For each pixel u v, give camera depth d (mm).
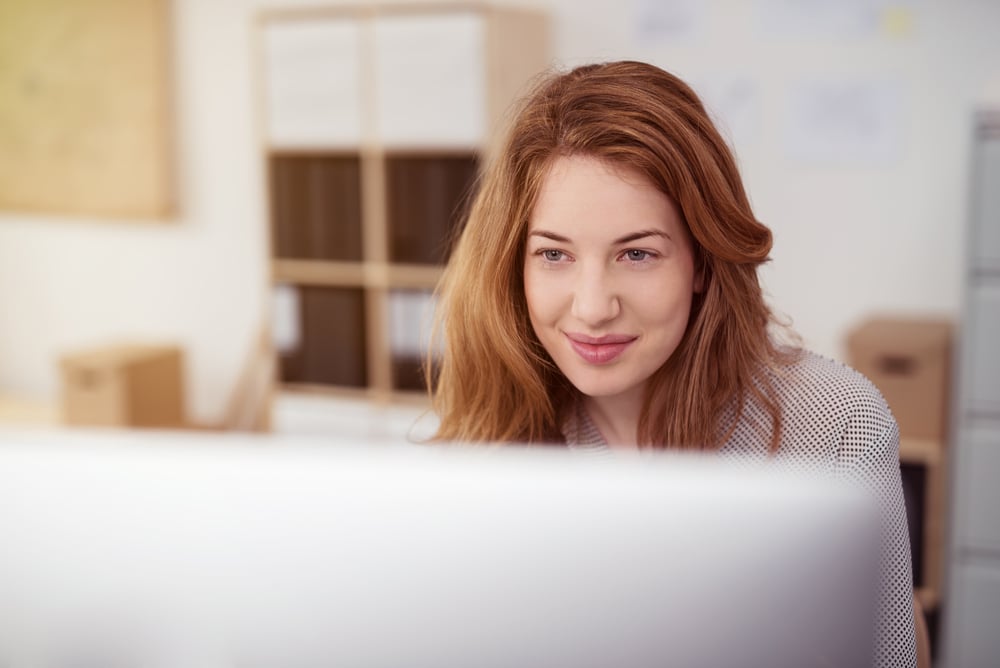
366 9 3410
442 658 549
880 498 984
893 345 2865
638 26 3486
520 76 3428
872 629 529
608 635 534
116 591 577
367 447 588
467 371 1159
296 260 3691
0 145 4441
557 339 961
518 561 540
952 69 3152
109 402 3693
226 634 569
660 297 924
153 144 4184
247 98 4105
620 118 915
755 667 528
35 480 583
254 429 4301
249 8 4043
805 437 1023
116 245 4453
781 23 3312
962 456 2598
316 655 561
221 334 4324
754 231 992
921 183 3236
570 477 539
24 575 585
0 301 4703
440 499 545
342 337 3666
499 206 1021
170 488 570
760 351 1058
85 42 4223
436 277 3465
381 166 3477
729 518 523
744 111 3395
